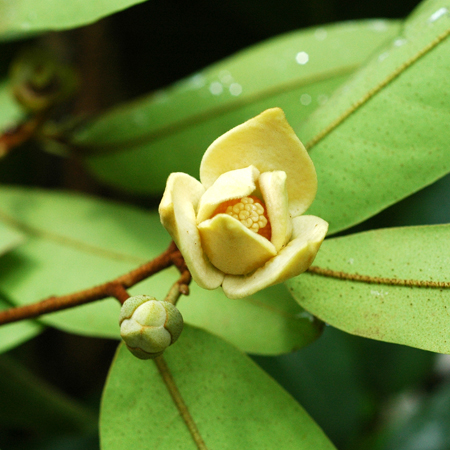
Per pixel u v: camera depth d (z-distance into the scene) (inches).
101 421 10.6
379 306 10.6
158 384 10.7
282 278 9.8
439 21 10.9
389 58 11.0
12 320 10.9
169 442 10.6
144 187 12.8
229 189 9.9
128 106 12.7
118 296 10.7
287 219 9.9
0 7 11.3
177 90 12.5
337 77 12.2
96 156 12.9
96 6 11.0
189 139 12.5
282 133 10.0
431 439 14.0
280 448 10.5
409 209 14.0
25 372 12.9
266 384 10.7
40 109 12.7
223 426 10.6
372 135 10.9
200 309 11.4
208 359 10.7
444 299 10.5
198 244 10.0
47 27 11.1
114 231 12.2
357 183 10.9
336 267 10.7
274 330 11.2
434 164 10.8
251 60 12.4
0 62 14.1
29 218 12.3
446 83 10.8
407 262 10.6
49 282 11.9
